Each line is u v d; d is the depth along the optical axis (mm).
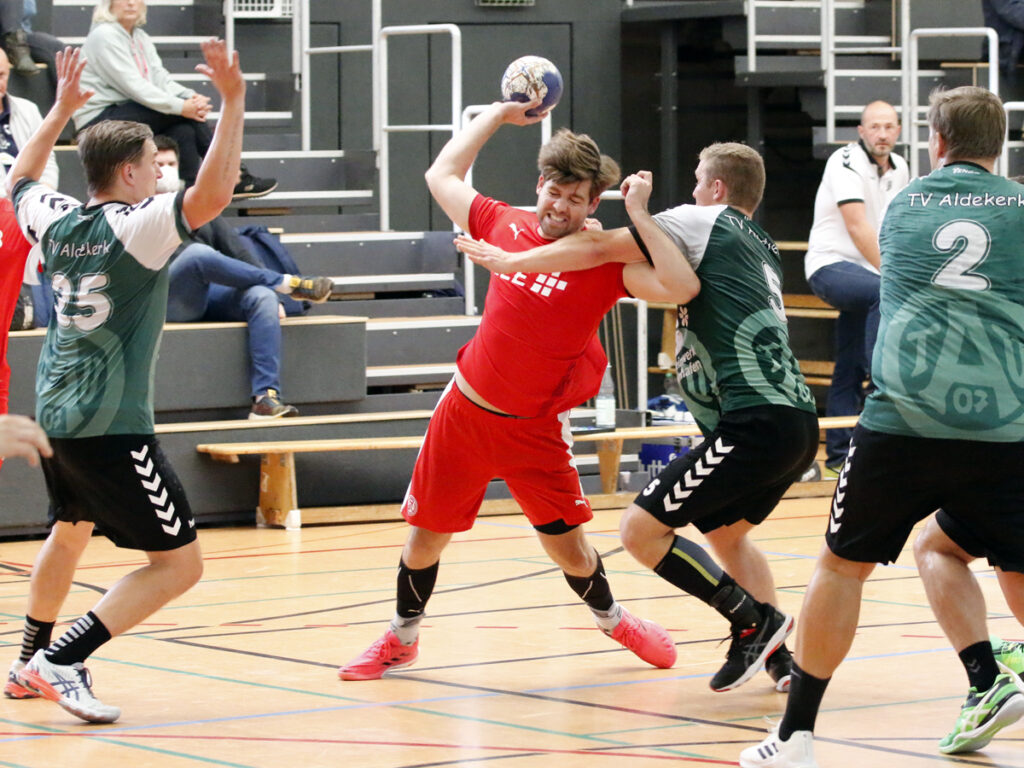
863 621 10898
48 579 8656
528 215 8914
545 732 7832
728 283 8688
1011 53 22531
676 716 8234
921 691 8766
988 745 7621
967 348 7016
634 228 8469
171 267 16703
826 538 7230
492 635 10516
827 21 21844
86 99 8891
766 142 24578
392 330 19141
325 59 23375
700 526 8766
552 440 8906
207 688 8914
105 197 8312
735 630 8758
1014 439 6980
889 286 7320
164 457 8398
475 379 8711
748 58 22734
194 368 16547
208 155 7949
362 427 17062
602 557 14055
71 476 8273
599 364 8992
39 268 12828
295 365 17375
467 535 15523
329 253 19922
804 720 7043
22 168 8820
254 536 15617
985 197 7223
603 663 9609
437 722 8062
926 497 7113
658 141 25078
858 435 7156
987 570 13469
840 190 17812
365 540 15312
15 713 8359
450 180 9195
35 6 19875
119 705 8492
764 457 8586
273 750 7480
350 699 8625
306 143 22031
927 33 20312
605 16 24547
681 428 18031
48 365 8328
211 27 22609
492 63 24172
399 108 23891
